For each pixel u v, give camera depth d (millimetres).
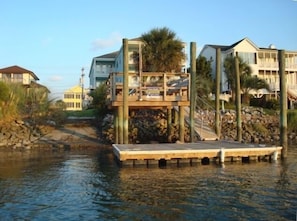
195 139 24781
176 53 34156
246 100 42312
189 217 9320
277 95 47406
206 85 37781
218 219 9164
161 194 11664
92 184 13430
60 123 33969
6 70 56031
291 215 9445
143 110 30844
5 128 29625
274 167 16516
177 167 16562
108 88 25609
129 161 16703
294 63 54031
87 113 39219
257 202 10664
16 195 11883
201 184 13070
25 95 33625
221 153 17375
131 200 10992
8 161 19891
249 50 51438
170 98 22203
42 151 24484
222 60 51375
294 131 34344
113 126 28484
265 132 32156
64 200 11172
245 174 14875
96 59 56312
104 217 9414
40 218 9422
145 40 34438
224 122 32000
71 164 18578
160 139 27734
